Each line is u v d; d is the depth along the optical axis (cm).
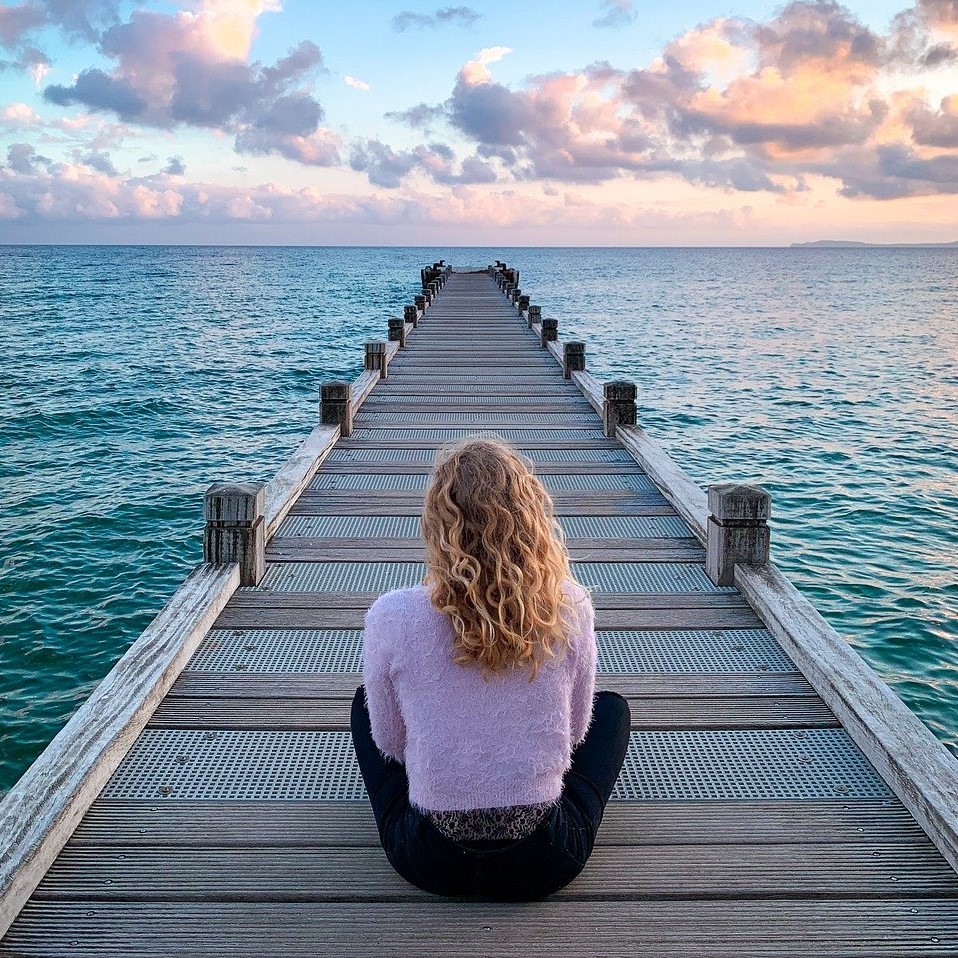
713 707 363
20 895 243
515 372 1299
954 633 704
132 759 321
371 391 1134
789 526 995
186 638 396
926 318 4366
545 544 210
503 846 218
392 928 239
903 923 243
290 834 280
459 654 208
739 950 232
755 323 4025
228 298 5678
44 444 1409
